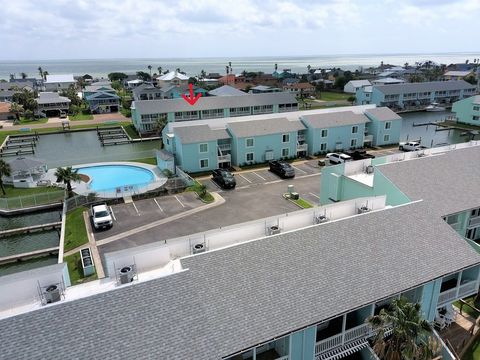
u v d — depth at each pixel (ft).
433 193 91.04
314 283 58.39
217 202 141.28
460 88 409.28
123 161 203.51
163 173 177.27
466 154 110.01
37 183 166.09
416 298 67.41
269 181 164.04
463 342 71.31
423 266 65.46
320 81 583.17
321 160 189.67
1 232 125.49
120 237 115.14
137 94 387.96
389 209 75.31
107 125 312.29
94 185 168.04
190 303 51.31
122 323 47.34
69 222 126.82
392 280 61.87
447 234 73.15
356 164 114.32
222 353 47.75
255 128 189.37
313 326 55.57
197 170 178.60
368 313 62.90
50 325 45.50
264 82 572.51
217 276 55.88
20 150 238.48
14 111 340.18
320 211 78.33
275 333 51.34
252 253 60.29
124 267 57.06
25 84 554.87
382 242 67.82
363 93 397.19
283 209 133.59
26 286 52.65
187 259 57.72
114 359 44.21
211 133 180.75
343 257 63.31
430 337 56.49
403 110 372.38
